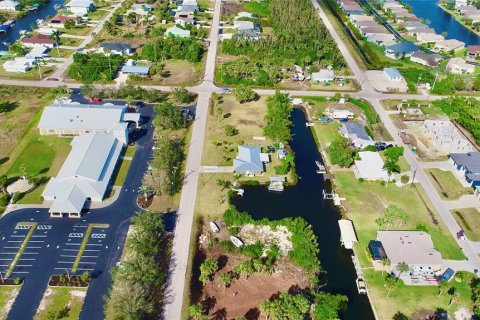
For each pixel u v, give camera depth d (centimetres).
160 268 12031
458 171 16825
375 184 15888
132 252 12169
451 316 11262
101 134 16612
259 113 19838
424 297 11725
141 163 16125
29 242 12594
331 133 18850
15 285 11362
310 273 12269
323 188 15625
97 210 13825
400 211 13612
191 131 18162
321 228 13912
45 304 10912
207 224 13650
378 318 11119
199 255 12556
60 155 16288
